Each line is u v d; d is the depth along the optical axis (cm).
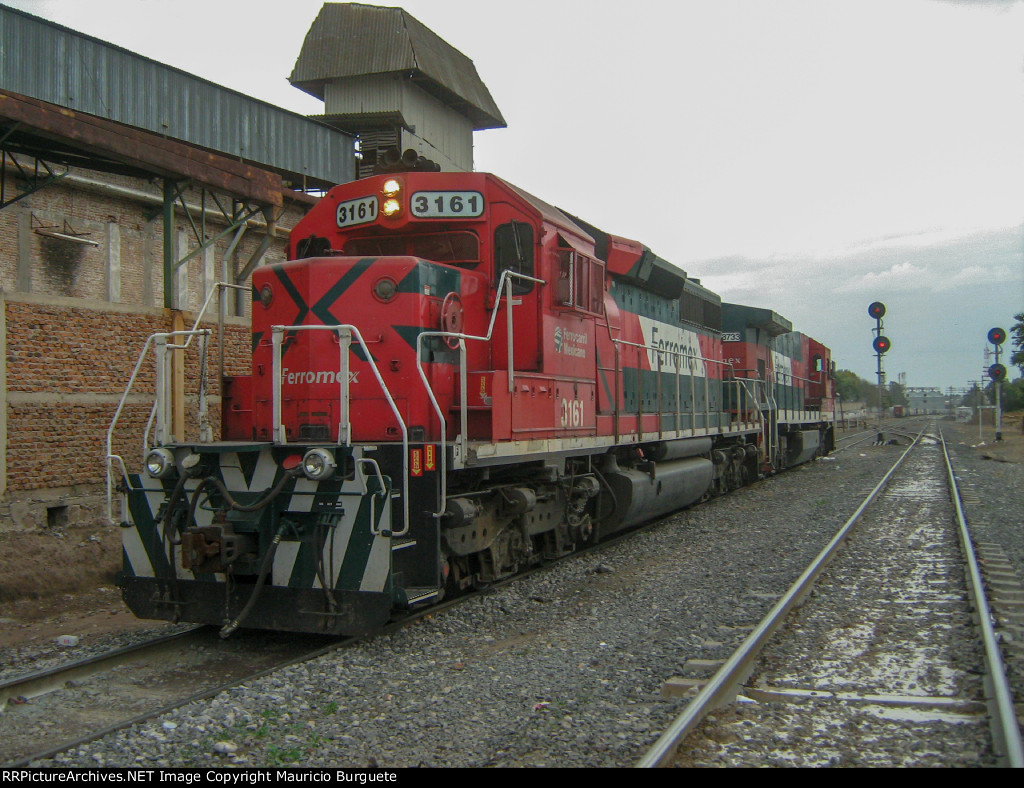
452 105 2950
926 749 404
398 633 632
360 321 676
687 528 1182
